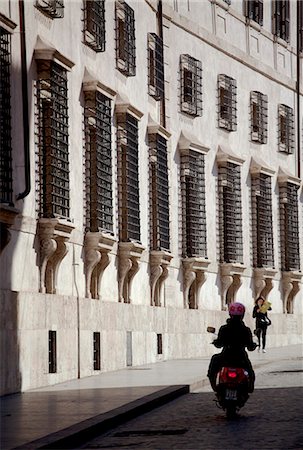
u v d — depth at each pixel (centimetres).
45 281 2638
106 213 3003
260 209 4591
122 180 3238
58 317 2588
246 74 4572
